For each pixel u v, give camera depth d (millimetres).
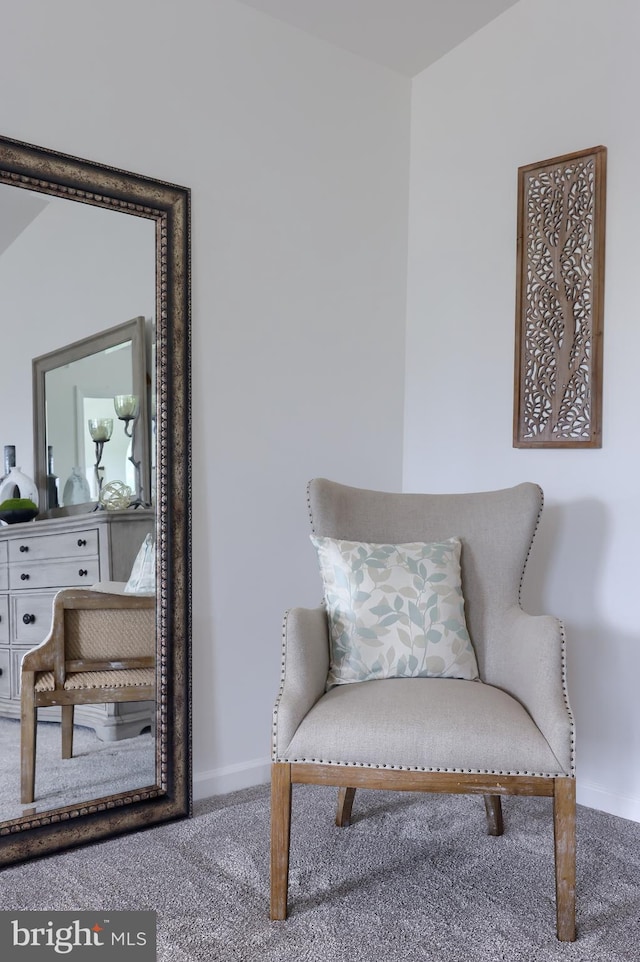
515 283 2551
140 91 2145
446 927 1631
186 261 2221
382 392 2814
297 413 2547
